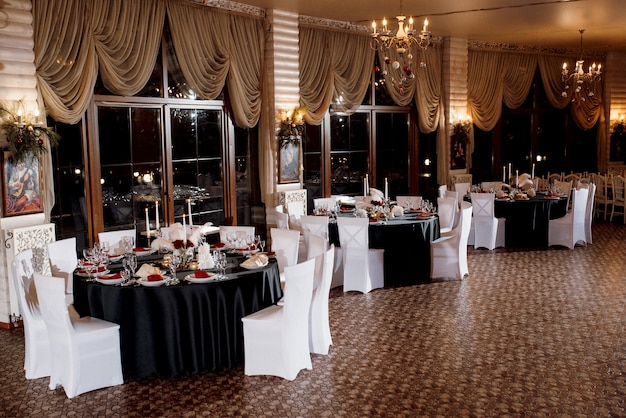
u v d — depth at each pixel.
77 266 6.35
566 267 9.47
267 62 10.38
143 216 8.97
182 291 5.32
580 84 16.23
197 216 9.87
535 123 16.08
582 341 6.20
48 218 7.43
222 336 5.50
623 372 5.42
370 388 5.15
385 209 9.06
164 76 9.09
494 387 5.13
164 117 9.15
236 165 10.52
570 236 10.84
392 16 10.99
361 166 12.66
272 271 5.86
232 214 10.31
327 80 11.37
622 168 17.16
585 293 7.99
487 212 10.85
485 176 15.56
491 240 10.91
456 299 7.79
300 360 5.45
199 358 5.44
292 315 5.25
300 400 4.94
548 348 6.02
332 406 4.83
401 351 5.99
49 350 5.54
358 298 7.92
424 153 13.82
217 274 5.59
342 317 7.11
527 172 16.16
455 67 13.66
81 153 8.15
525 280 8.71
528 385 5.16
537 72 15.85
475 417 4.61
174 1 8.83
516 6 10.23
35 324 5.49
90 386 5.20
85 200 8.22
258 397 5.01
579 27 12.39
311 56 11.10
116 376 5.32
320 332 5.89
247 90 10.09
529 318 6.97
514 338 6.31
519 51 15.05
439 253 8.84
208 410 4.80
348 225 8.09
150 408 4.86
